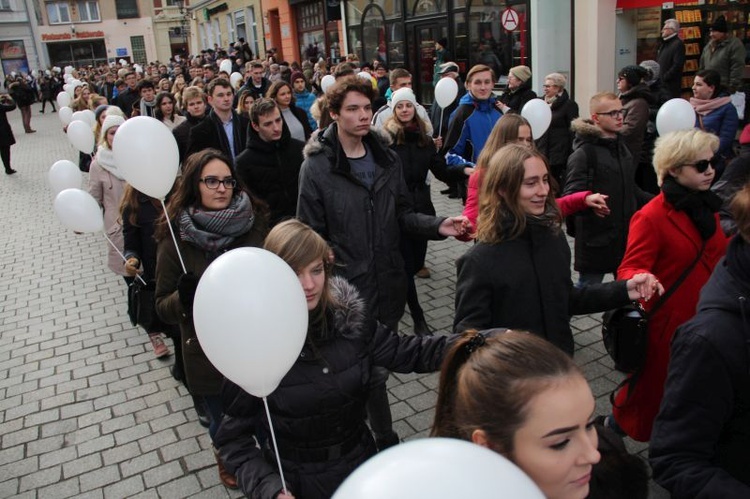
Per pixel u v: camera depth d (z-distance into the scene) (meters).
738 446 1.67
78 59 50.16
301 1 19.84
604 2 9.21
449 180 4.84
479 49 11.93
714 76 5.75
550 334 2.44
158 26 50.53
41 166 14.85
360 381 2.01
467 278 2.45
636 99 6.00
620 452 1.54
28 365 4.86
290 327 1.71
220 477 3.22
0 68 45.28
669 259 2.62
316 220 3.33
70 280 6.82
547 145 6.85
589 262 4.08
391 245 3.38
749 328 1.61
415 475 0.82
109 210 5.10
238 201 2.98
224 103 5.66
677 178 2.59
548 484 1.29
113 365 4.75
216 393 2.95
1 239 8.71
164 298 2.91
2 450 3.74
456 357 1.54
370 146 3.47
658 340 2.60
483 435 1.33
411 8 13.79
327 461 1.99
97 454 3.63
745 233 1.63
